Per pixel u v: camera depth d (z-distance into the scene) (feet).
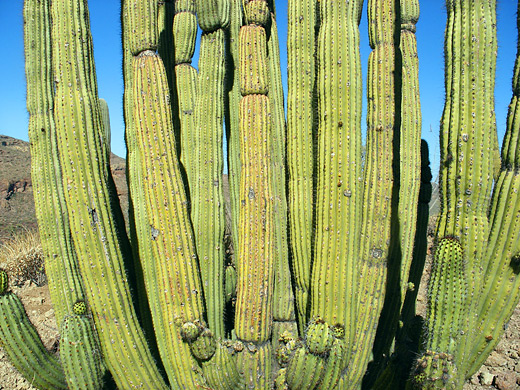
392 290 13.23
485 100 9.07
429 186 15.57
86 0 11.39
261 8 12.19
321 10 11.17
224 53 14.25
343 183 10.61
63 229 13.32
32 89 13.14
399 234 12.97
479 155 9.09
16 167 102.99
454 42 9.29
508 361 17.16
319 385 10.25
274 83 14.60
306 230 12.72
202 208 13.67
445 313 9.16
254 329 11.29
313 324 10.33
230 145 15.71
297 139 12.82
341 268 10.62
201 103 14.06
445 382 9.06
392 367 13.03
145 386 11.60
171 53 15.03
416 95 13.69
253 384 11.37
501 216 9.38
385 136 12.27
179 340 11.22
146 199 11.22
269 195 11.56
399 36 12.75
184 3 14.46
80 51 11.14
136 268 13.00
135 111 11.21
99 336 11.32
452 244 9.15
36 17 12.98
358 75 10.77
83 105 11.05
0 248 35.58
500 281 9.45
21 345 12.25
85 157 11.00
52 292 13.41
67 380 11.34
